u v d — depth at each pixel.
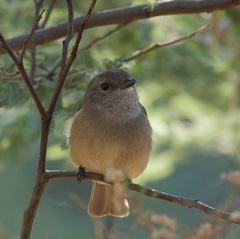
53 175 7.86
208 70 14.27
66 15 13.06
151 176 14.61
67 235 14.84
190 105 15.09
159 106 14.90
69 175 7.84
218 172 16.12
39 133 12.89
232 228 7.04
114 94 9.16
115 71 9.38
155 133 14.61
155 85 14.26
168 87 14.30
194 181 16.20
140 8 10.12
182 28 13.77
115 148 9.11
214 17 11.29
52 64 11.29
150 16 10.14
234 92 14.66
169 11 10.09
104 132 9.09
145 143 9.25
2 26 13.09
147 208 7.21
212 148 15.05
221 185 8.03
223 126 15.12
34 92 7.67
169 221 6.52
